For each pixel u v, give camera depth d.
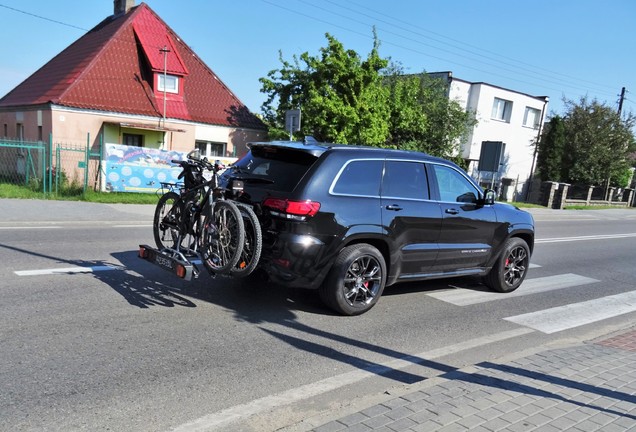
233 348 4.61
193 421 3.35
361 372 4.38
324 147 5.67
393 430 3.14
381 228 5.76
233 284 6.61
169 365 4.14
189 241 5.92
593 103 33.12
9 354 4.10
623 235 17.89
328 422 3.22
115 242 8.88
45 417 3.24
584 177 33.09
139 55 22.22
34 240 8.62
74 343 4.40
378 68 19.73
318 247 5.30
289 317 5.58
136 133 20.75
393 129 22.67
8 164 21.70
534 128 34.53
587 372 4.35
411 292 7.23
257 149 6.03
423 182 6.36
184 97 22.81
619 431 3.33
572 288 8.41
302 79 21.30
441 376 4.10
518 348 5.32
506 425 3.30
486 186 31.72
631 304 7.61
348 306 5.70
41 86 22.20
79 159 18.69
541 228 18.38
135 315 5.21
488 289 7.75
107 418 3.29
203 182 5.68
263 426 3.35
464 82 30.20
